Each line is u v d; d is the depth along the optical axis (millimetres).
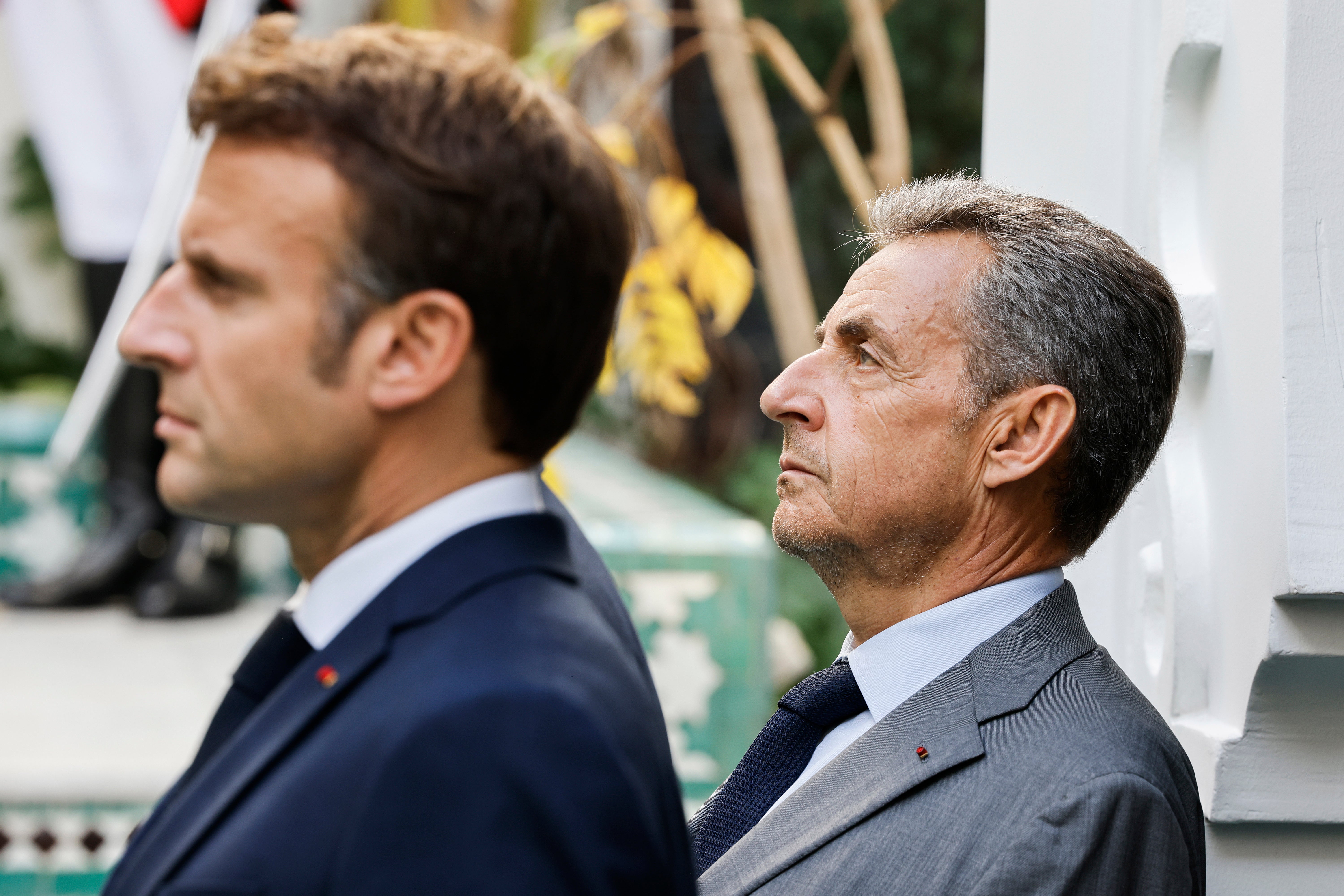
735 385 10305
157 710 5605
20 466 7863
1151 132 2500
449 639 1313
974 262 2178
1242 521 2248
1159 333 2166
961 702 2086
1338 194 2066
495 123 1364
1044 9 2982
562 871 1194
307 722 1314
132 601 7629
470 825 1193
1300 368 2059
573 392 1475
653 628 5473
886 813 2035
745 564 5457
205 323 1343
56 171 7031
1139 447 2184
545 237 1387
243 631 7113
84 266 7133
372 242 1312
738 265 5512
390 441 1396
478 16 6789
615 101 6574
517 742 1219
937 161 10727
